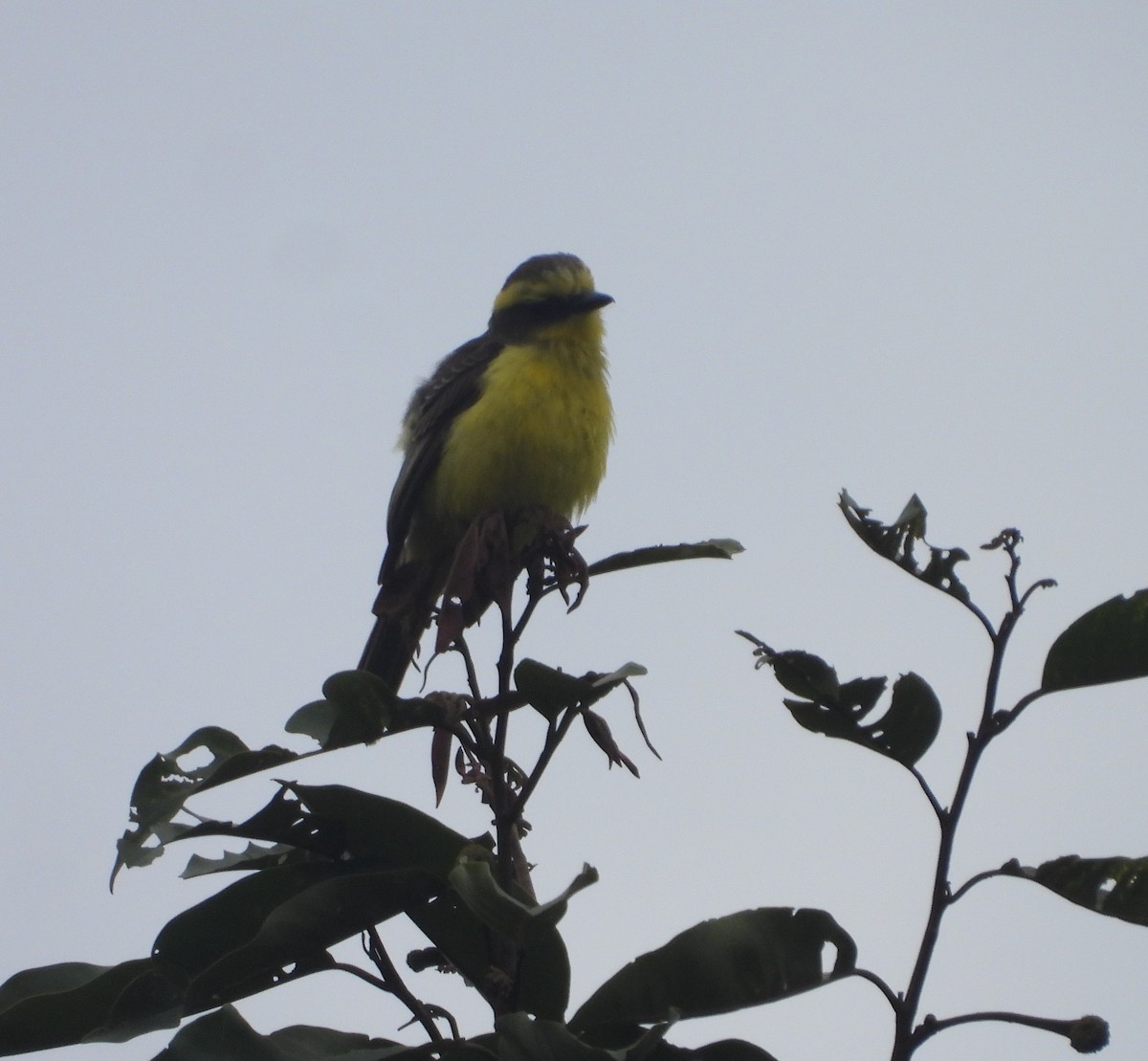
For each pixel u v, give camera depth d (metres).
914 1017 5.20
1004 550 5.48
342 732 6.44
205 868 6.77
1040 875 5.56
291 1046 6.10
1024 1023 5.07
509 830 6.22
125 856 6.12
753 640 5.87
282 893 6.25
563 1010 5.71
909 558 5.64
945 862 5.33
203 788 6.27
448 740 6.57
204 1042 6.01
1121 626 5.54
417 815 6.10
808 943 5.68
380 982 6.27
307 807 6.12
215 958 6.30
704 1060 5.86
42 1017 6.30
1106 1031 4.95
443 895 6.16
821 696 5.87
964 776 5.40
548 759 6.22
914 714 5.84
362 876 5.93
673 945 5.68
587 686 6.05
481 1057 5.65
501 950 6.31
